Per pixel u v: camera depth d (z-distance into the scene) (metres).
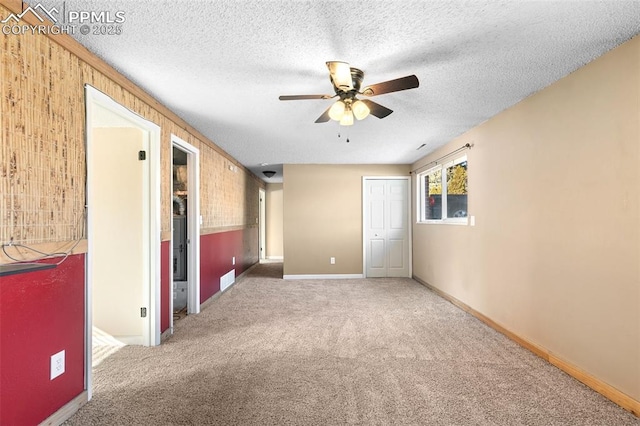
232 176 5.95
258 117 3.60
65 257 1.94
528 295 3.00
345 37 2.04
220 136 4.42
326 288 5.62
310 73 2.53
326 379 2.41
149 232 3.14
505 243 3.37
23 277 1.70
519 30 1.96
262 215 9.73
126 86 2.60
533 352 2.89
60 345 1.94
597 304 2.26
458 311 4.21
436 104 3.22
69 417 1.96
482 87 2.80
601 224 2.23
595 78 2.29
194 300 4.10
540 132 2.85
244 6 1.73
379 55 2.25
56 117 1.91
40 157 1.80
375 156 5.90
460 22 1.88
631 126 2.03
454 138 4.56
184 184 5.19
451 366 2.62
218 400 2.14
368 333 3.39
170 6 1.73
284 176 6.59
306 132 4.23
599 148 2.25
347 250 6.64
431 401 2.12
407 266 6.68
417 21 1.88
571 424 1.88
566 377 2.44
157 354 2.88
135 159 3.16
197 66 2.42
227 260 5.58
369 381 2.38
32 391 1.74
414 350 2.95
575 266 2.46
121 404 2.10
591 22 1.88
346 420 1.92
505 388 2.28
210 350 2.96
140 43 2.10
